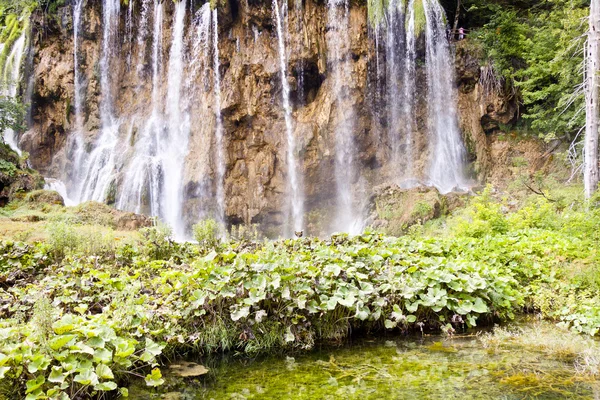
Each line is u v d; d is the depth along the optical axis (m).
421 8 22.22
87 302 5.95
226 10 22.28
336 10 21.88
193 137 22.92
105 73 24.67
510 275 7.73
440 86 22.83
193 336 5.45
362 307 5.94
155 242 8.97
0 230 11.98
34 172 19.30
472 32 23.45
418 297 6.46
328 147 21.61
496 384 4.45
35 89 24.31
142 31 24.72
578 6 20.12
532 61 19.86
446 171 22.02
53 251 8.50
